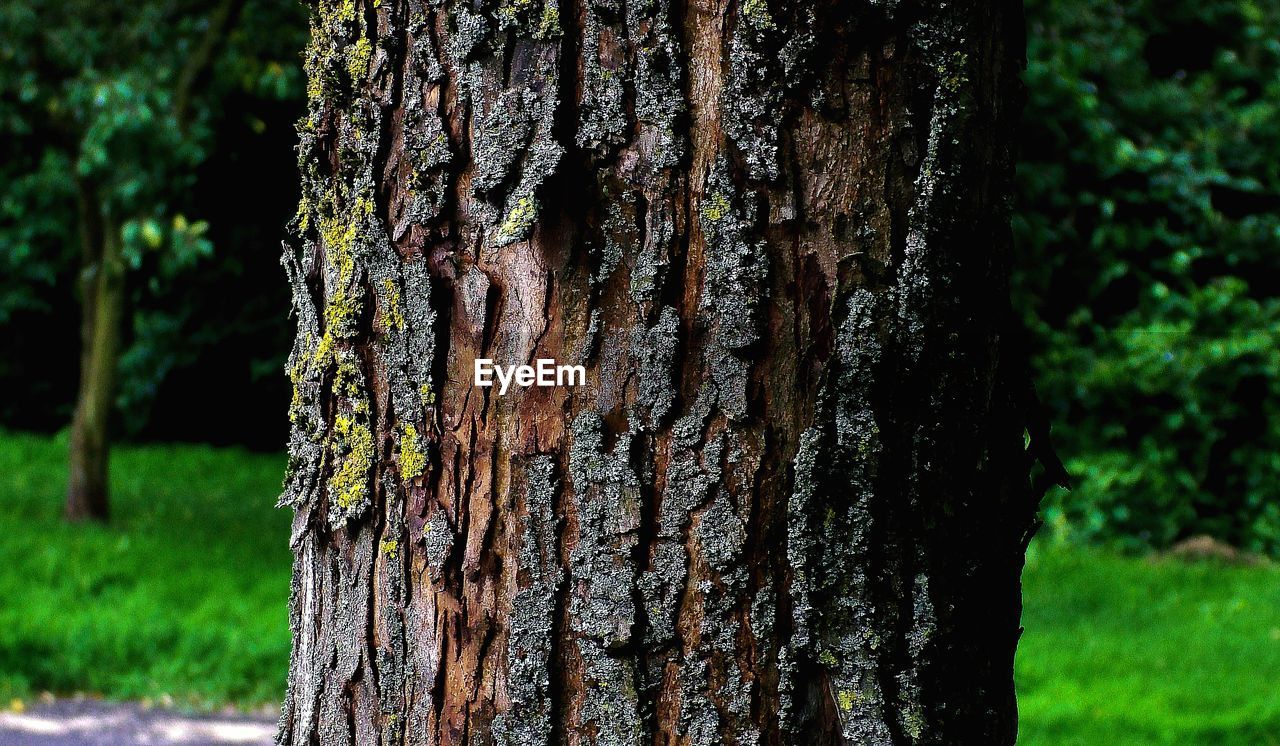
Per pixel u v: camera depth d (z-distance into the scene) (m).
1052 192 8.89
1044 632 6.34
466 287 1.40
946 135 1.39
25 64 7.91
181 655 5.60
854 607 1.36
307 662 1.55
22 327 11.92
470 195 1.40
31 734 4.66
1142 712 4.88
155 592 6.43
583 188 1.36
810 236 1.36
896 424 1.39
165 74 7.67
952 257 1.41
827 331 1.36
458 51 1.39
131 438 12.05
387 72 1.44
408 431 1.44
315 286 1.54
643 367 1.35
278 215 11.27
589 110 1.35
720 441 1.35
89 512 8.03
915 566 1.39
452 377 1.42
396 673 1.46
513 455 1.39
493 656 1.40
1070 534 8.84
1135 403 8.92
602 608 1.36
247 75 8.51
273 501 9.31
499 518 1.40
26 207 11.18
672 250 1.35
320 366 1.50
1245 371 8.73
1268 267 9.10
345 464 1.49
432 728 1.43
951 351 1.41
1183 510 8.84
